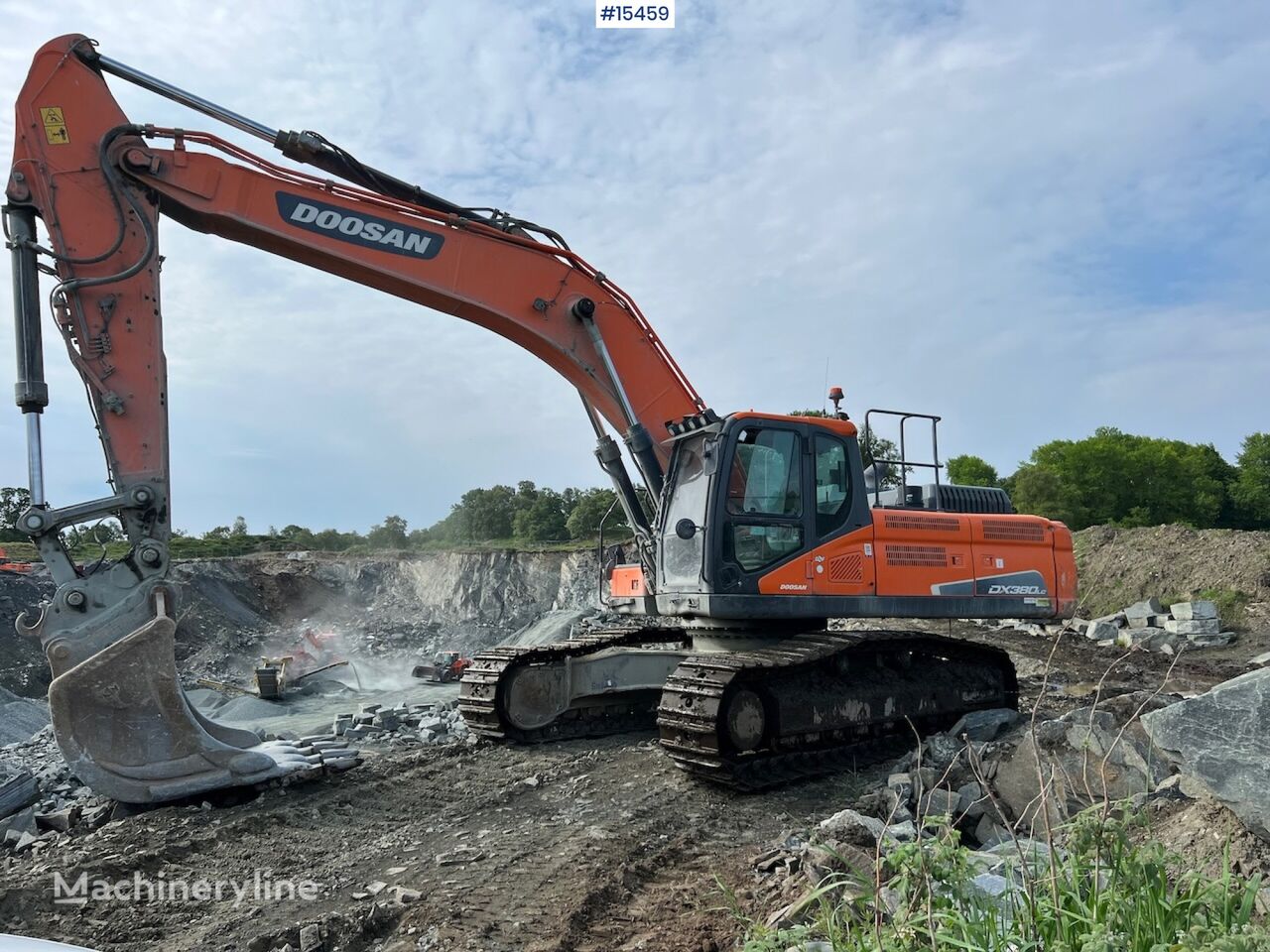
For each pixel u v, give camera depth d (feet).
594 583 108.47
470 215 27.96
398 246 26.53
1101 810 11.96
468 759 28.22
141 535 23.52
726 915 15.76
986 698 30.96
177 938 15.85
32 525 22.36
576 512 149.07
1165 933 9.74
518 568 112.88
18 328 23.11
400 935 15.48
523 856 19.24
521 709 30.30
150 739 22.66
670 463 27.50
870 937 10.78
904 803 21.36
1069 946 9.23
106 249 23.89
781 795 23.90
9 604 72.74
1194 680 43.39
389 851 19.94
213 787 22.91
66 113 23.94
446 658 57.72
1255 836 13.73
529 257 27.96
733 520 25.85
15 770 30.83
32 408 23.12
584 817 22.09
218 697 49.14
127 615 22.91
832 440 27.96
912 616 28.37
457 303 27.37
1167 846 14.46
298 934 15.56
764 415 26.76
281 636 88.43
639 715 33.32
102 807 23.43
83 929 16.28
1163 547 71.82
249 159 25.30
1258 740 13.69
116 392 23.61
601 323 28.60
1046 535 32.01
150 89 24.99
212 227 25.67
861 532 27.84
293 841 20.67
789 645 26.27
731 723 23.81
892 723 28.04
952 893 10.78
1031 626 62.34
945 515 29.81
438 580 114.52
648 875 18.35
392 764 27.55
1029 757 20.54
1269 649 52.03
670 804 23.09
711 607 25.25
